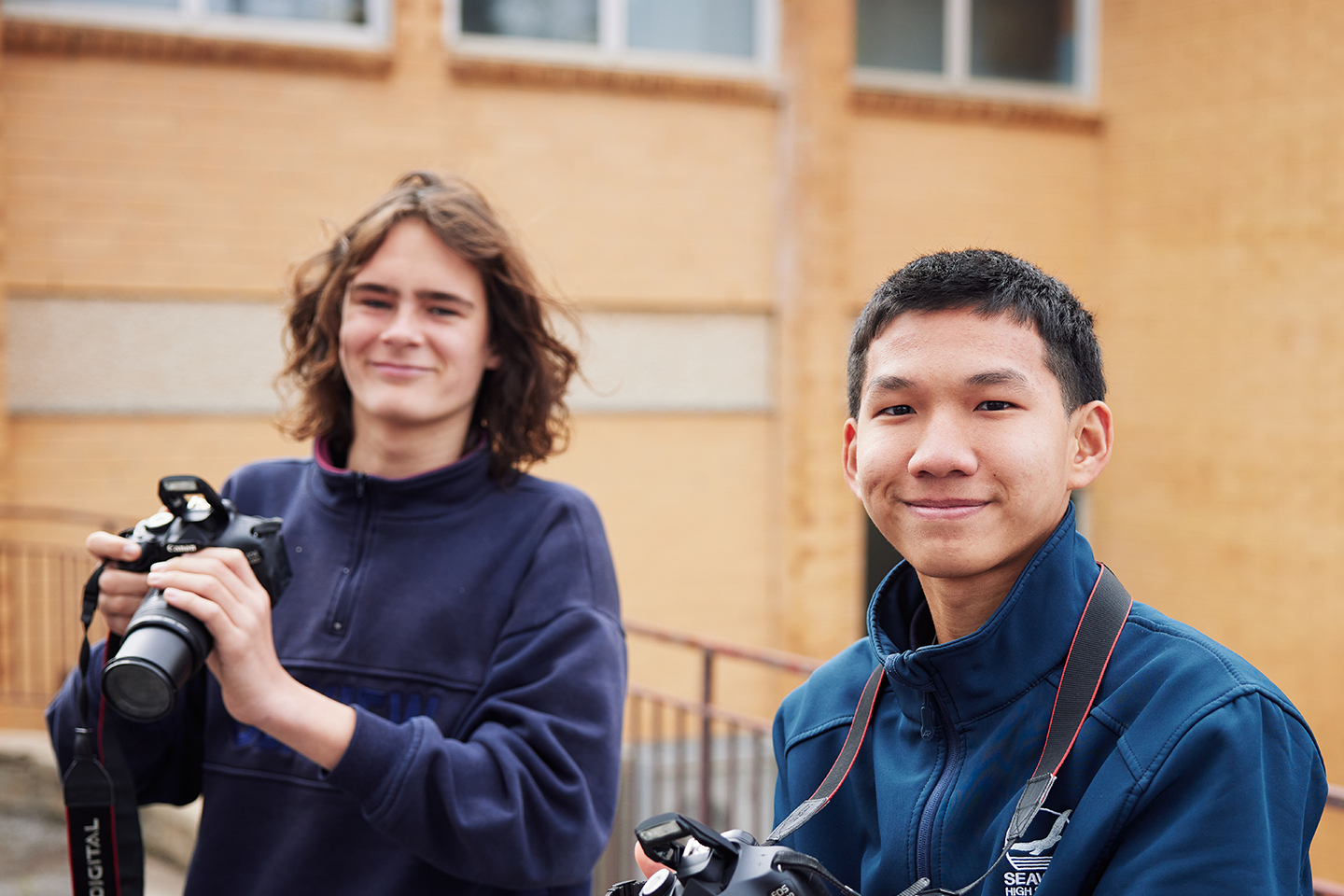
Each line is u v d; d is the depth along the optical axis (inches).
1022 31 288.0
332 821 63.4
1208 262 272.2
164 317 222.8
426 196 70.5
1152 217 282.4
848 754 48.1
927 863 43.0
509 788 59.7
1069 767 40.8
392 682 65.7
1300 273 255.1
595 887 149.3
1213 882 36.3
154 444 223.3
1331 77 248.2
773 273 264.2
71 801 58.1
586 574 67.6
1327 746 253.1
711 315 261.9
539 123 244.5
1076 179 291.3
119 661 49.1
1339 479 250.5
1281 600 261.1
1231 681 38.9
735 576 265.7
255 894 64.3
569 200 247.4
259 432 229.3
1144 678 40.4
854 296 270.5
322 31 230.2
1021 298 43.3
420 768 57.4
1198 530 276.5
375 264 69.7
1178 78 276.1
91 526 218.8
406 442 70.6
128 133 217.9
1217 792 37.1
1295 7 253.1
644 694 145.9
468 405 72.4
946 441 42.1
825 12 258.7
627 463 257.0
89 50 214.5
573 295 248.1
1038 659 42.8
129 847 59.6
